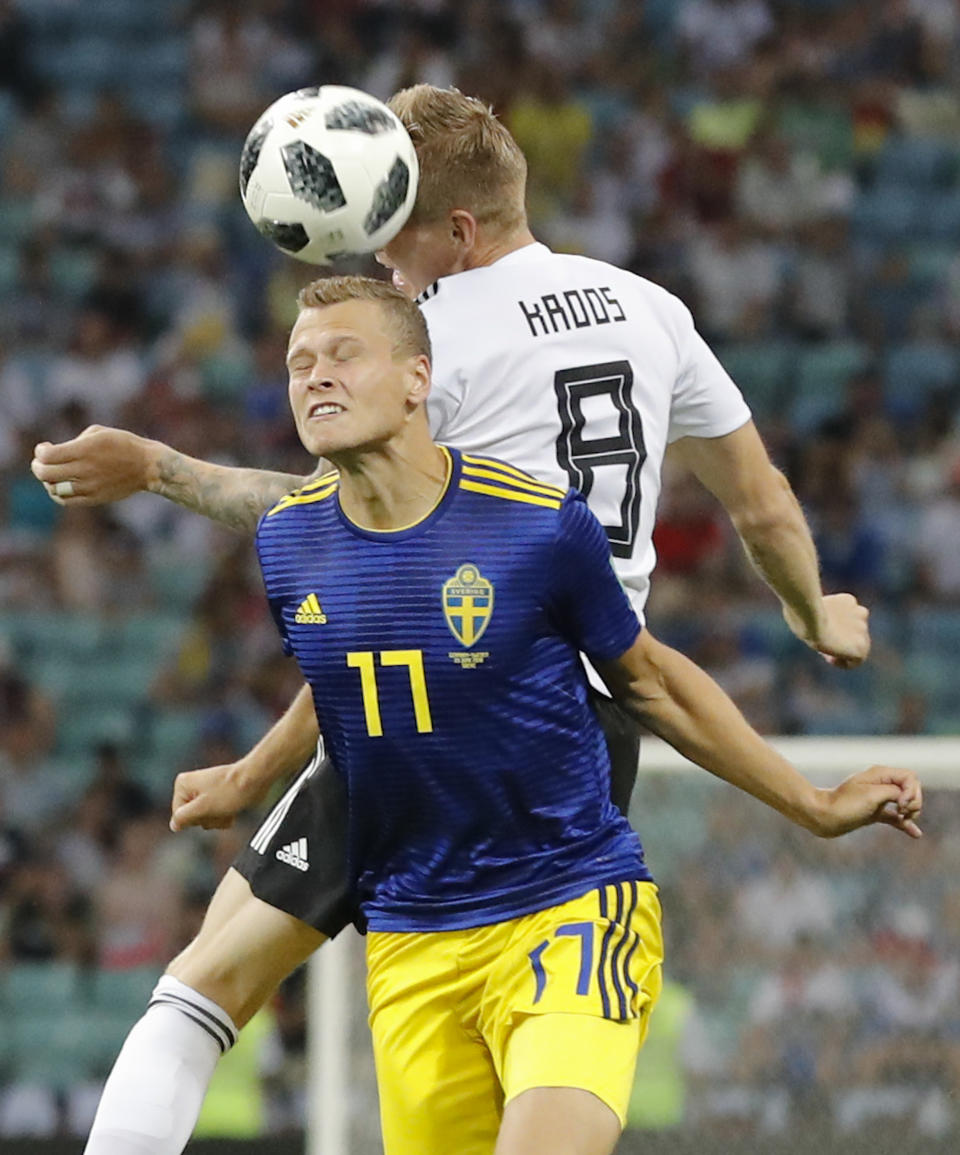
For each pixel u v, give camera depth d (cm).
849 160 4850
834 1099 1728
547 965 1076
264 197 1124
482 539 1059
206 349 4425
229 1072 2777
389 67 4944
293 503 1103
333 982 1741
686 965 1744
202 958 1212
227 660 3859
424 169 1171
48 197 4750
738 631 3828
